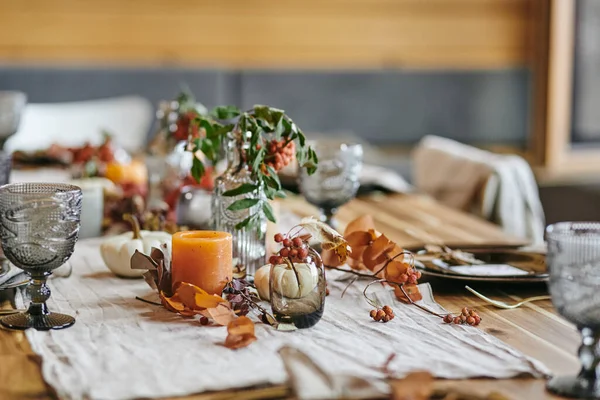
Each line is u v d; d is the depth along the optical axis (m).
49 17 4.56
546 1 5.06
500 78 5.16
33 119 4.00
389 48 5.02
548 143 5.10
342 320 1.58
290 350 1.42
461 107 5.12
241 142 1.73
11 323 1.55
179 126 2.26
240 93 4.80
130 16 4.66
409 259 1.68
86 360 1.42
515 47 5.19
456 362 1.42
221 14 4.77
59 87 4.54
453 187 2.87
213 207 1.79
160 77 4.66
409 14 5.02
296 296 1.53
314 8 4.89
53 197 1.52
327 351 1.45
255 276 1.65
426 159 3.15
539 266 1.84
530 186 2.73
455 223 2.28
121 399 1.32
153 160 2.29
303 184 2.04
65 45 4.60
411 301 1.62
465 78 5.12
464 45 5.12
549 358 1.44
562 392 1.33
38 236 1.52
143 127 4.27
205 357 1.43
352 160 2.03
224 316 1.53
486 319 1.59
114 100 4.61
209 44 4.78
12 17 4.51
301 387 1.33
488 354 1.44
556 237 1.35
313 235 1.61
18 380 1.38
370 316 1.58
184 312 1.57
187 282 1.60
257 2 4.82
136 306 1.64
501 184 2.68
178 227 2.01
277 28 4.86
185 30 4.74
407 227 2.22
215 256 1.60
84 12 4.60
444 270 1.78
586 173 5.21
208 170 2.23
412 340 1.49
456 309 1.63
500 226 2.68
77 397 1.33
